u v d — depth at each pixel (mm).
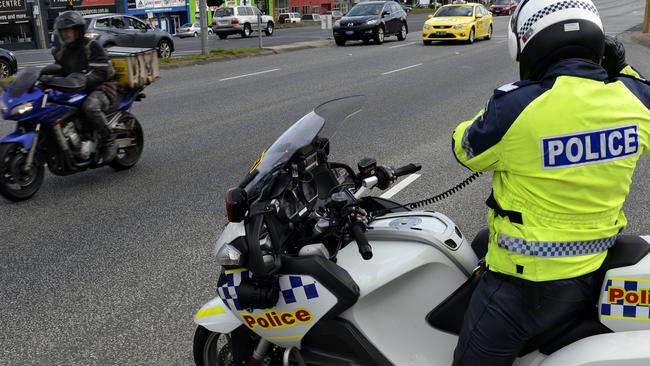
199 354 3150
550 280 2141
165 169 7680
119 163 7605
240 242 2586
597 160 2053
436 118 10062
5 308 4305
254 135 9266
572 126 2031
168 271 4793
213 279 4645
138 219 5957
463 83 13938
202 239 5406
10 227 5859
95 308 4266
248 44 30156
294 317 2646
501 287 2240
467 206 5918
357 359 2650
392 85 13914
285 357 2762
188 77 16516
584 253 2139
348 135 9008
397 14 27953
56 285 4625
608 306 2207
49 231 5727
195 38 40562
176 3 49781
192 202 6402
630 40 24719
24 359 3695
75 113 6832
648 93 2205
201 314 2943
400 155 7816
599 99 2045
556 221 2105
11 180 6496
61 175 6957
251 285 2572
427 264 2605
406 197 6223
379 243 2703
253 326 2756
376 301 2623
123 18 22172
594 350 2172
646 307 2178
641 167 7195
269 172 2670
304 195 2805
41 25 36969
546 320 2211
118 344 3816
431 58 19766
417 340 2631
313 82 14828
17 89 6461
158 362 3611
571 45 2094
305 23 56781
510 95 2102
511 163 2123
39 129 6625
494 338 2248
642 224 5406
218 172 7445
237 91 13711
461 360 2334
